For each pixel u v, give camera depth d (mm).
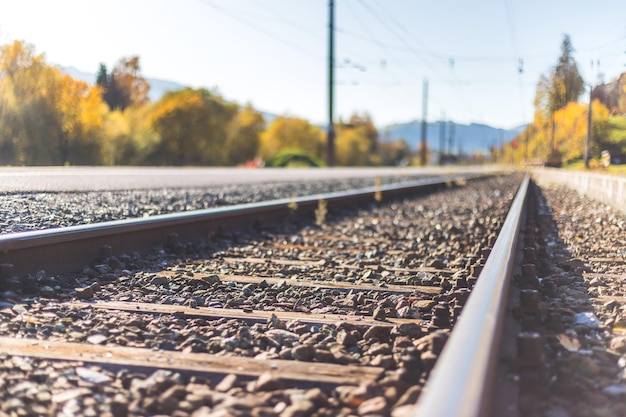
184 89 75688
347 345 3639
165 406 2582
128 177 19203
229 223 8961
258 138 83250
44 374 2936
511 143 114000
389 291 5430
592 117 36750
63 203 9906
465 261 6945
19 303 4375
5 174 17062
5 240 4867
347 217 12266
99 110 44062
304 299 4984
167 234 7273
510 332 3365
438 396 1842
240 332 3752
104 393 2783
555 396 2732
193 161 73812
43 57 36656
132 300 4746
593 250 8242
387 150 147375
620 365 3199
